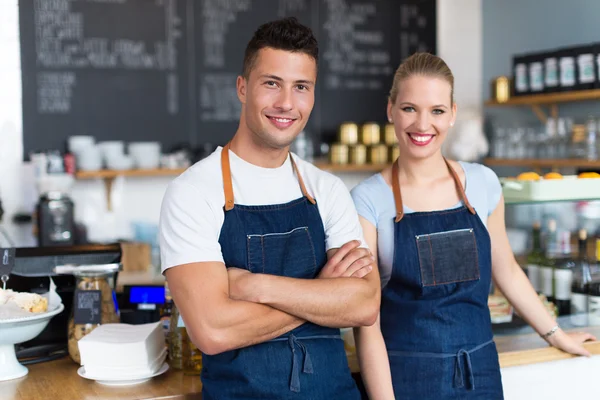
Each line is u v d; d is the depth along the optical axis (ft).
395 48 17.03
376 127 16.28
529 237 7.96
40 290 6.95
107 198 15.06
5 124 14.37
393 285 6.33
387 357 5.98
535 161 14.23
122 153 14.57
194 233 5.17
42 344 6.93
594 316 7.84
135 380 5.97
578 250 7.89
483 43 17.19
